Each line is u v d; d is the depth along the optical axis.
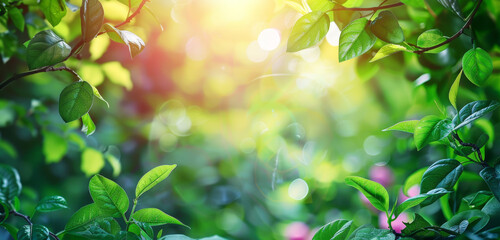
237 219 2.62
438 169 0.92
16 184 0.99
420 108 1.79
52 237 0.93
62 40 0.87
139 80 1.83
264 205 2.68
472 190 1.19
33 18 1.21
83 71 1.44
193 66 1.88
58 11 0.98
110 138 2.31
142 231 0.95
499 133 1.39
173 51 1.78
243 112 2.30
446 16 1.19
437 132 0.92
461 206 1.09
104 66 1.46
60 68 0.90
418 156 1.88
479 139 0.95
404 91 1.83
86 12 0.85
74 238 0.94
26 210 1.81
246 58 1.98
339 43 0.93
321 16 0.93
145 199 2.29
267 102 2.26
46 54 0.85
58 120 2.10
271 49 1.92
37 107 1.73
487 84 1.33
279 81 2.18
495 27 1.18
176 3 1.62
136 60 1.72
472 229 0.92
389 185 2.31
